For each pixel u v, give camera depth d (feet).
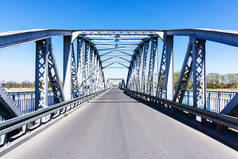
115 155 10.53
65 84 30.58
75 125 18.78
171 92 31.27
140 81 72.95
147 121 20.94
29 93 25.90
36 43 18.26
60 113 23.45
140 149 11.54
